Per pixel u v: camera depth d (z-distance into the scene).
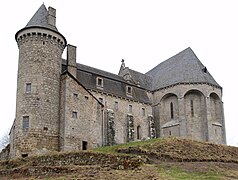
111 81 57.88
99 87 54.56
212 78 61.47
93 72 55.72
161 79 65.19
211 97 59.31
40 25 43.81
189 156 32.78
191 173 25.34
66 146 40.38
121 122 55.66
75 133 42.06
